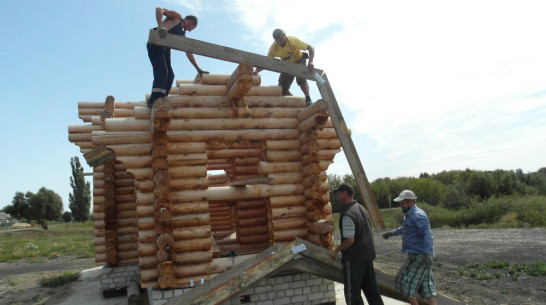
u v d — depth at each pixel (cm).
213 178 1311
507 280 878
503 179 2894
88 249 2414
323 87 733
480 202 2512
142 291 1000
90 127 1122
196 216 660
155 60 689
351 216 521
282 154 727
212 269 654
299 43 749
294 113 752
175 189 660
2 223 6794
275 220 704
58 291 1152
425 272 540
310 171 701
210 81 723
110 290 1002
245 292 683
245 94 671
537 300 729
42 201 7462
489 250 1255
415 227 545
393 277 613
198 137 684
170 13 693
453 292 821
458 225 2272
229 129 710
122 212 1026
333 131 767
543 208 2111
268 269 576
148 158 668
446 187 3200
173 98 690
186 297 563
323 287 722
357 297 516
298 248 597
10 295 1176
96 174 1134
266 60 700
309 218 708
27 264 1902
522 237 1489
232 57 680
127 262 1020
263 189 704
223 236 1151
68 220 7800
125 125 677
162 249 622
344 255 532
